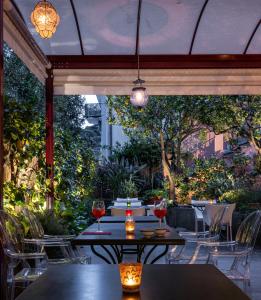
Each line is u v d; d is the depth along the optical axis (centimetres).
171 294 169
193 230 948
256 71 668
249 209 859
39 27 433
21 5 528
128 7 548
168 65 666
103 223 470
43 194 645
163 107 1056
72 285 183
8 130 570
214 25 595
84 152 984
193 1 536
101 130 1627
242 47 652
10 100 586
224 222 752
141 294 169
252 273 562
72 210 755
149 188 1250
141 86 605
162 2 536
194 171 1138
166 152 1116
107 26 593
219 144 1431
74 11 558
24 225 493
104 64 666
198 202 927
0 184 371
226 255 358
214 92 668
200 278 194
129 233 375
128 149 1309
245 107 1001
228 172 1111
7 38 451
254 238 365
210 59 667
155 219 508
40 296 167
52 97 663
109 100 1084
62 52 658
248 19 582
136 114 1067
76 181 910
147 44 637
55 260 408
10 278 355
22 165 604
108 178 1183
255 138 1043
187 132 1091
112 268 217
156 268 215
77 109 1263
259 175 1063
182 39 627
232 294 169
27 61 541
